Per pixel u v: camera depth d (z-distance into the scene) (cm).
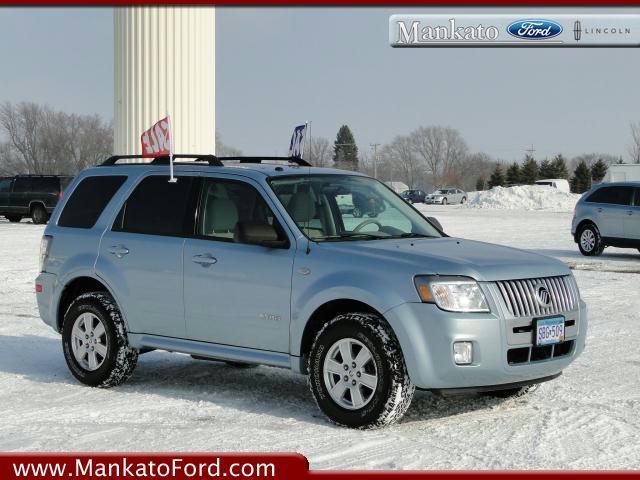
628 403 725
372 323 634
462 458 571
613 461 566
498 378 634
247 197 734
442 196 8000
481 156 15375
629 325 1131
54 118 10750
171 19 2295
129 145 2317
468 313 624
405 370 629
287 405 721
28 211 3700
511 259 672
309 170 769
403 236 743
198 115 2339
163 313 764
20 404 727
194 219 759
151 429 645
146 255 775
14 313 1239
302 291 677
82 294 812
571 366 877
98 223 822
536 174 11425
